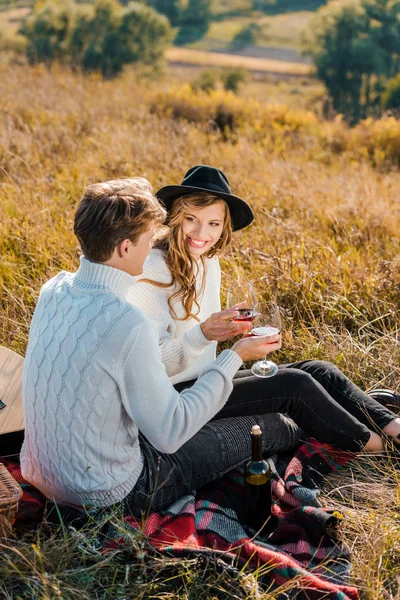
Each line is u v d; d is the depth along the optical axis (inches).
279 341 101.1
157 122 361.7
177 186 109.0
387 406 124.1
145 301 111.0
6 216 198.7
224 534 99.4
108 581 89.0
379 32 2476.6
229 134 400.2
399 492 108.3
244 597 87.8
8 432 108.2
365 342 156.8
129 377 87.0
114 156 263.9
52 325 90.0
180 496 102.0
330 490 113.9
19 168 246.2
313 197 241.1
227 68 2787.9
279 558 92.6
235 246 186.4
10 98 387.9
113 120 362.9
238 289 111.4
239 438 107.0
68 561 90.2
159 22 2134.6
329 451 117.0
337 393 117.0
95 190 88.8
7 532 90.9
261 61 3410.4
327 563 95.7
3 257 177.9
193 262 115.0
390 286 169.3
